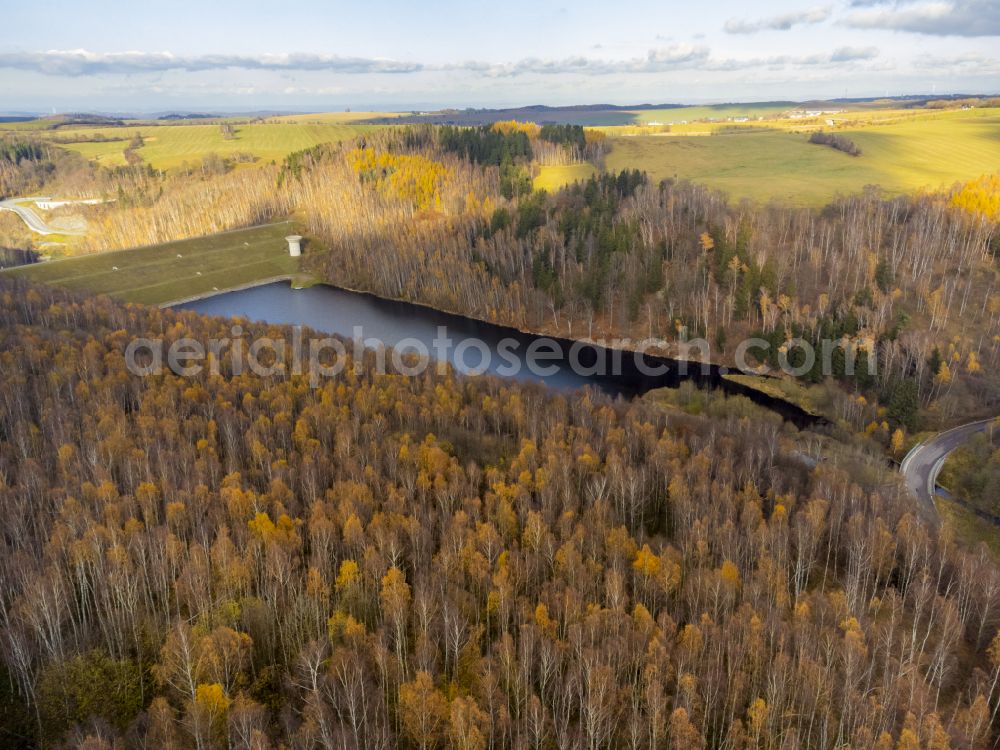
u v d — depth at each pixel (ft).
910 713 171.83
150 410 328.08
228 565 219.82
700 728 178.70
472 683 186.80
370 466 276.82
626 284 593.42
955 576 234.38
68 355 378.12
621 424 341.82
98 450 280.31
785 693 185.78
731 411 405.18
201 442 294.46
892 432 398.62
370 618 216.13
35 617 190.49
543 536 238.07
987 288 532.32
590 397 385.50
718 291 573.74
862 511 260.83
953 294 524.11
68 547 223.51
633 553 237.25
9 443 288.51
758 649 189.26
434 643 198.70
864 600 230.48
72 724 178.09
